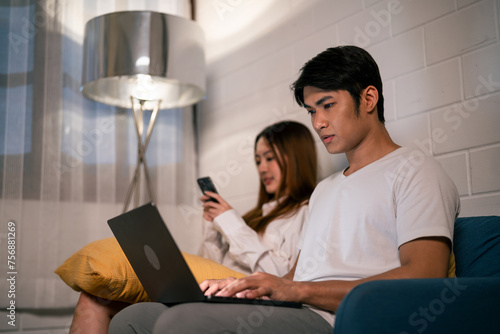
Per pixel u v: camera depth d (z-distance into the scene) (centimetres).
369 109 122
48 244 231
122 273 143
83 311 147
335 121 120
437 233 99
